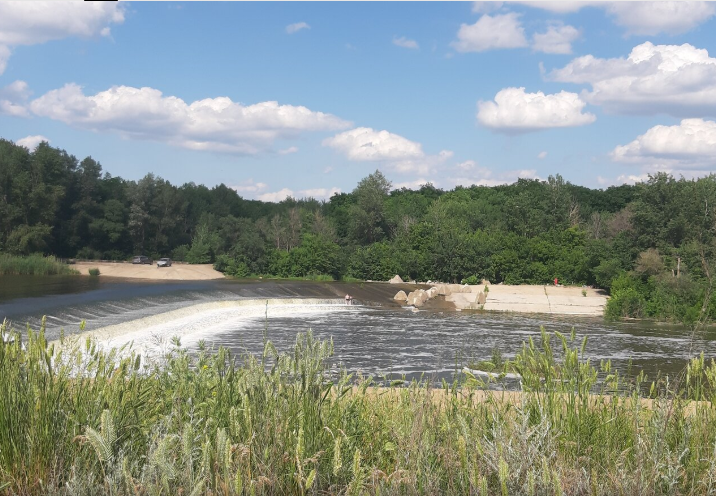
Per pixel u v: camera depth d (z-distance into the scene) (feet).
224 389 14.26
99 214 291.38
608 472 12.66
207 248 274.98
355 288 203.41
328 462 12.22
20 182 238.27
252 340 101.76
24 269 213.66
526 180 387.75
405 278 239.71
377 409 16.42
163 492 10.23
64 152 283.38
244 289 181.57
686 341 110.32
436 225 261.44
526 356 16.60
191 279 226.58
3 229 237.25
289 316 145.38
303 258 244.63
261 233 277.23
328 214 357.41
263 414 12.81
